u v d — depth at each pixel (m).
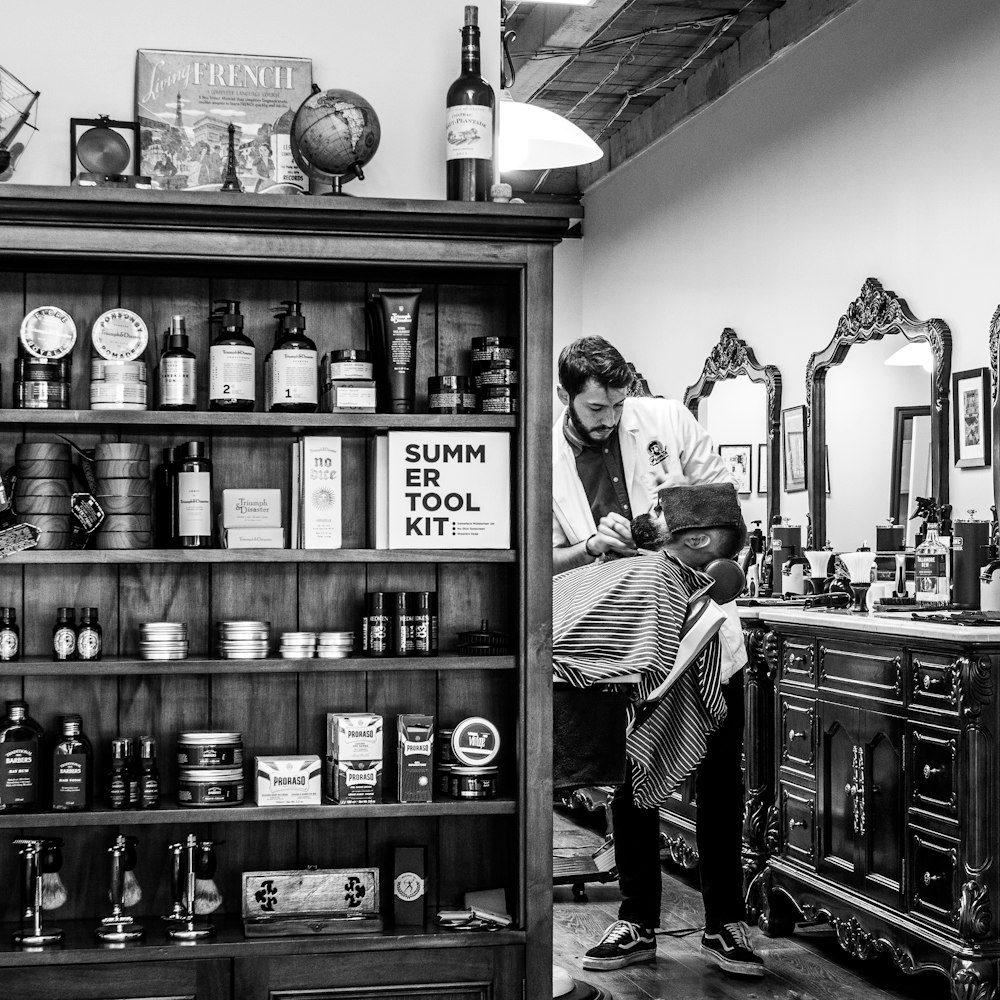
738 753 4.75
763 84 7.63
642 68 8.55
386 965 2.99
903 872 4.36
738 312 7.94
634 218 9.70
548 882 3.06
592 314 10.62
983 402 5.43
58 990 2.88
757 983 4.61
